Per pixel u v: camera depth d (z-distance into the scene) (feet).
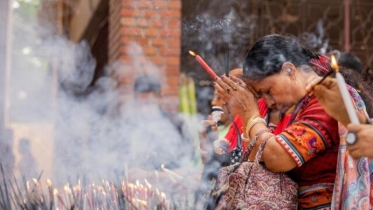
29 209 7.09
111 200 7.30
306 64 8.59
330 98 7.52
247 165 8.44
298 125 8.36
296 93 8.49
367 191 8.13
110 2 18.43
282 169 8.25
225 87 8.74
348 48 19.76
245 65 8.68
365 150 6.72
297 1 19.70
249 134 8.54
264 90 8.64
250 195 8.32
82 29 19.57
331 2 19.81
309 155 8.22
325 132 8.25
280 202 8.30
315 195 8.41
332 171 8.40
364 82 8.98
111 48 18.25
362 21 19.95
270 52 8.52
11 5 17.02
